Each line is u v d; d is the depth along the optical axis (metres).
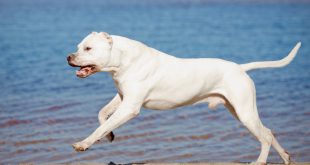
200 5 53.19
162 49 22.09
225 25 32.66
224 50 22.38
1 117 11.64
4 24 32.44
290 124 11.26
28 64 18.61
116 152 9.29
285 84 15.73
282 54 21.58
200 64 7.55
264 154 7.57
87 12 42.50
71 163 8.42
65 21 34.62
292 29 30.59
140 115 11.77
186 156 9.08
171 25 32.12
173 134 10.39
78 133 10.45
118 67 7.19
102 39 7.07
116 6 50.69
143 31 28.56
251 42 24.94
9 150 9.31
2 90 14.51
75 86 15.17
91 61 7.04
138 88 7.21
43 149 9.39
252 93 7.57
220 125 11.09
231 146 9.66
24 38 25.47
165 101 7.49
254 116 7.53
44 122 11.27
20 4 52.75
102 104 13.11
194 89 7.50
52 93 14.23
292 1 61.38
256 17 38.78
